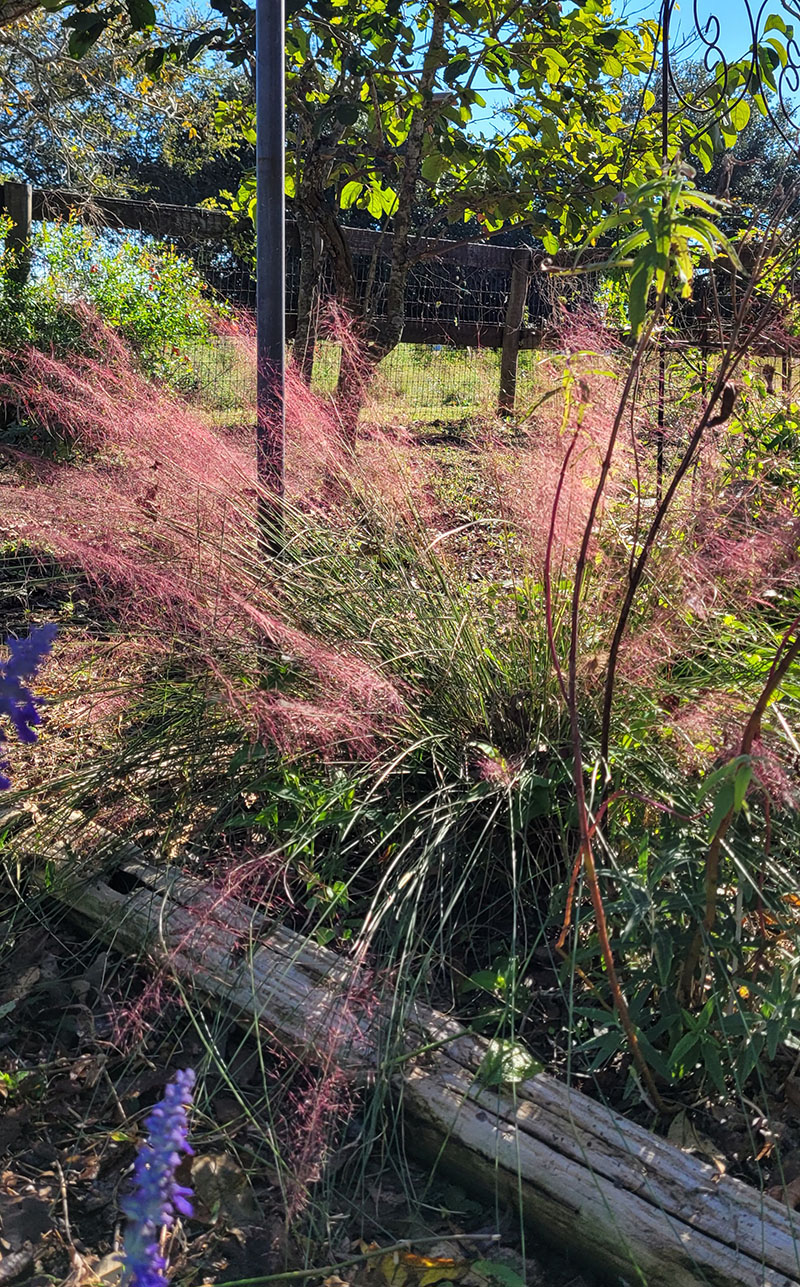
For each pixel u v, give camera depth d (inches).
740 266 57.6
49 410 140.3
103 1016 81.9
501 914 91.6
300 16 166.9
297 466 125.0
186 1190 41.0
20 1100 74.5
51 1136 72.2
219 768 101.6
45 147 458.6
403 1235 66.2
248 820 92.1
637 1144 66.4
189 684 105.0
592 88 189.3
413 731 99.0
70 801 98.6
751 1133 68.1
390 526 117.5
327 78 203.3
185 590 103.7
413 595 109.9
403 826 94.5
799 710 88.4
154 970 84.3
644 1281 58.1
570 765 92.7
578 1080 75.0
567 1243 64.8
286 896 90.0
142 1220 39.9
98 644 114.5
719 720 86.7
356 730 94.4
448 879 91.5
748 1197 62.6
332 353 148.8
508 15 179.5
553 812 93.0
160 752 103.4
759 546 97.6
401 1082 71.8
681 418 117.7
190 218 293.0
